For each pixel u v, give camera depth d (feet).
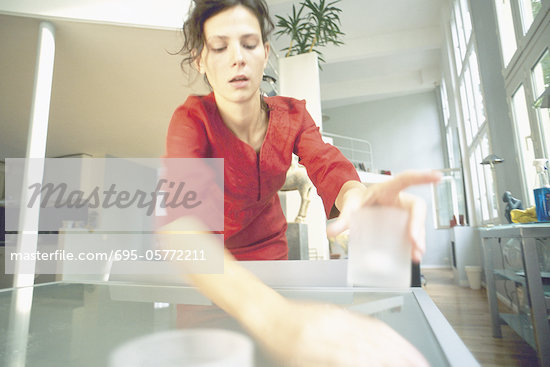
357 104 33.91
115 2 7.82
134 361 0.61
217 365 0.56
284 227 3.17
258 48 1.63
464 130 19.13
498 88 11.76
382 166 32.09
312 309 0.77
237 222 2.58
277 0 18.69
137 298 1.48
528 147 9.73
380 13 22.50
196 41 1.63
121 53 9.36
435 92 31.48
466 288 15.15
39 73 7.71
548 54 7.80
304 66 12.64
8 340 0.81
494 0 11.27
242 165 2.07
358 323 0.71
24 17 7.78
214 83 1.69
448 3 20.26
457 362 0.54
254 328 0.70
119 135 16.16
